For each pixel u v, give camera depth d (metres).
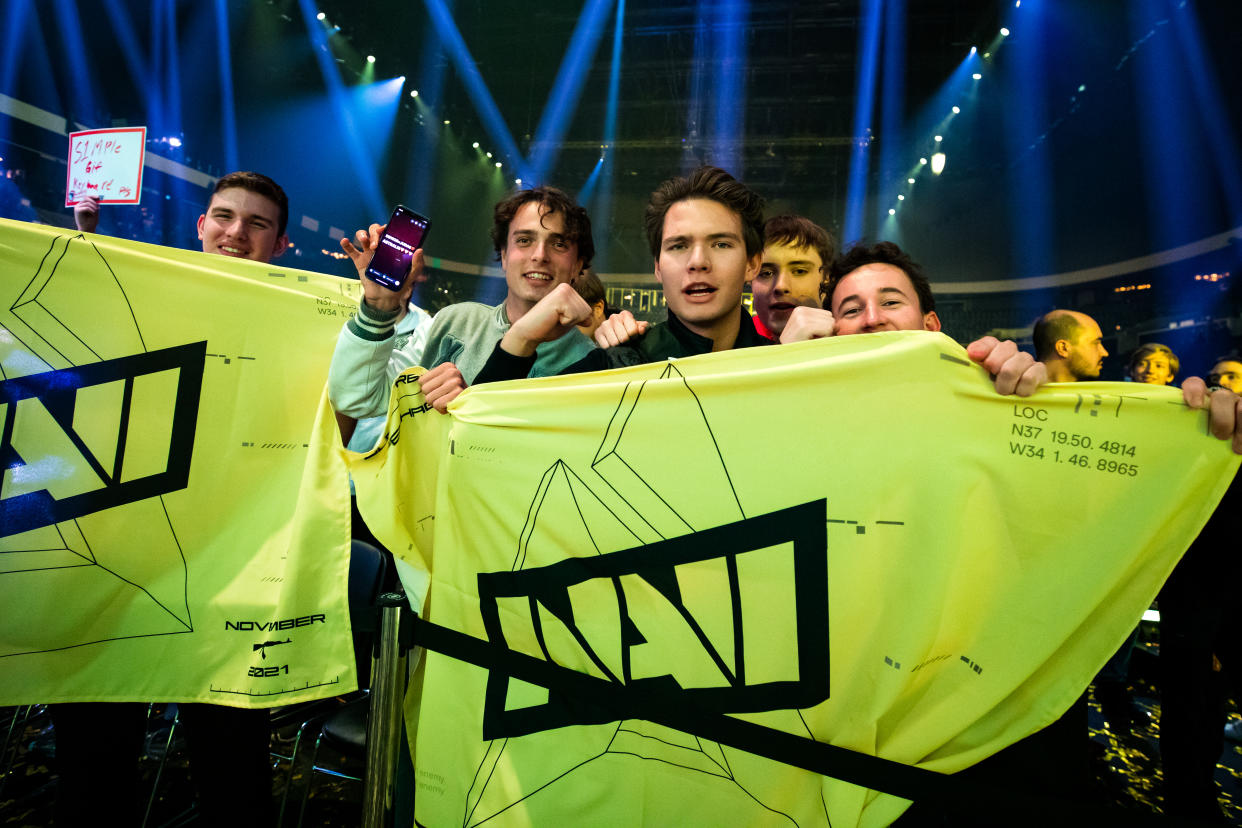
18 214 9.40
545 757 1.16
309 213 13.48
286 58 11.89
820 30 12.80
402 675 1.26
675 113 14.74
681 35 13.25
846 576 1.04
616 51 13.29
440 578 1.27
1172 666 1.67
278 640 1.38
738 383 1.09
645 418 1.14
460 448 1.26
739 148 14.90
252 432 1.50
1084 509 0.99
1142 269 13.43
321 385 1.54
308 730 2.64
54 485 1.42
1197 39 10.59
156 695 1.40
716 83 13.88
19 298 1.42
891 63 13.24
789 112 14.25
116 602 1.43
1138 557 0.98
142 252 1.47
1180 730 1.66
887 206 15.34
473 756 1.21
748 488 1.08
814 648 1.04
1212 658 1.80
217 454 1.48
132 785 1.59
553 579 1.18
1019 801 0.95
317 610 1.39
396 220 1.36
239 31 10.96
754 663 1.07
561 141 15.24
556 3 12.61
